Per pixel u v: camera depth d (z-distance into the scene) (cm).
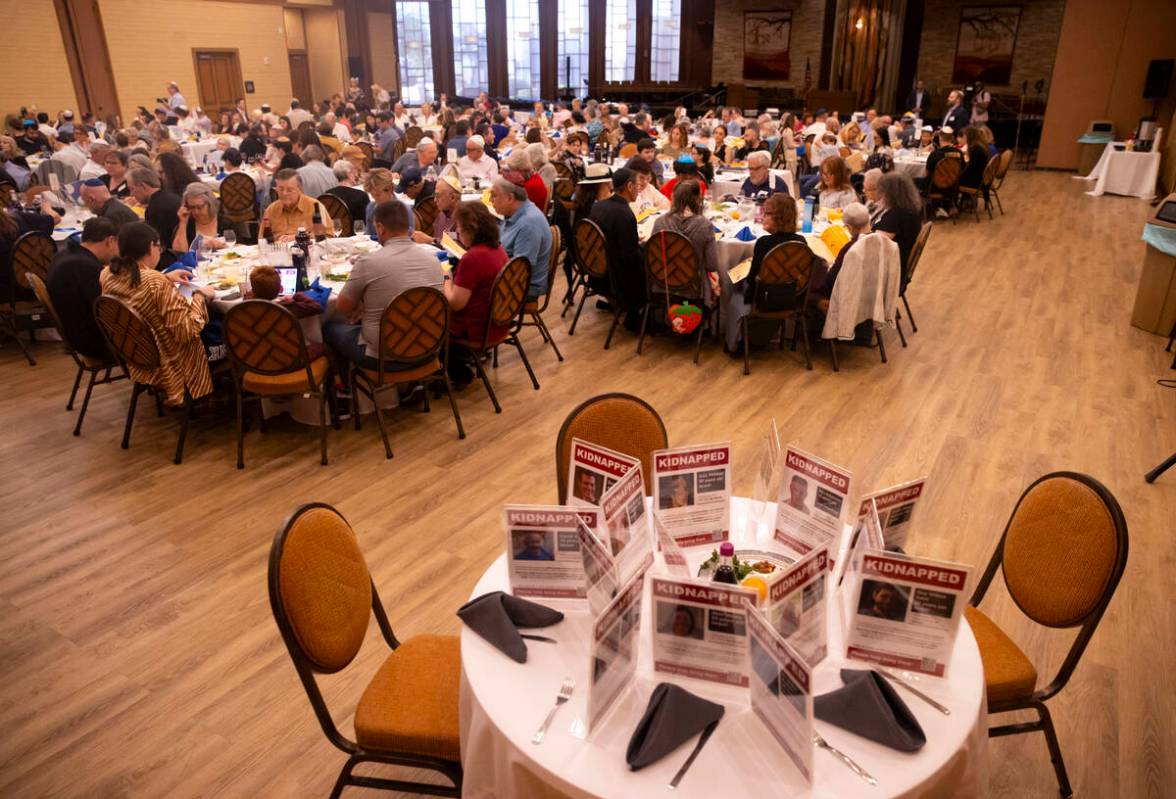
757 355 506
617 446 233
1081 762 212
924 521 323
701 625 139
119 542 310
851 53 1658
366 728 172
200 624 265
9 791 204
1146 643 256
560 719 141
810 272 454
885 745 133
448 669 188
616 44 1867
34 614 270
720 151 966
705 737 135
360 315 374
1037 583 190
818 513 175
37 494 344
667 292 477
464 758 156
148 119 1358
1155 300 534
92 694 236
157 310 346
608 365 491
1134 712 229
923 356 503
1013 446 384
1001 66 1631
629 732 137
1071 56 1266
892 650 148
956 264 727
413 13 1966
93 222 378
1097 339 531
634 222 496
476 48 1953
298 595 166
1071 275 686
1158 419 412
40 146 1108
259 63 1783
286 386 354
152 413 423
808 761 123
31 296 493
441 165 919
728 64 1827
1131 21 1211
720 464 180
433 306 360
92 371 393
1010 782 207
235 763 213
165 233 523
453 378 453
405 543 309
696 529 184
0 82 1338
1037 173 1303
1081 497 184
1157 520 322
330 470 365
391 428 407
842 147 960
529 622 162
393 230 363
